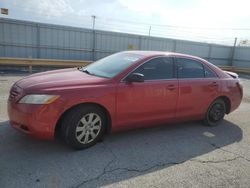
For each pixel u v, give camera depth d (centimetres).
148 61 424
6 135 398
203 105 495
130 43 1922
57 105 335
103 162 337
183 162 355
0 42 1456
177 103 452
